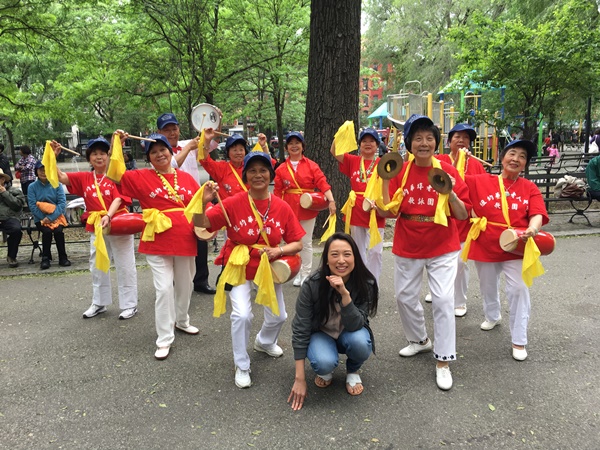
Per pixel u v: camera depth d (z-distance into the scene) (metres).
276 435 2.77
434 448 2.63
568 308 4.70
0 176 6.57
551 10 12.90
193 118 4.75
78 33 10.70
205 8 10.48
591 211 8.70
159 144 3.83
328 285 3.05
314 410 3.02
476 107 14.56
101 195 4.58
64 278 6.20
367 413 2.98
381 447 2.65
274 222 3.33
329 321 3.17
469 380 3.37
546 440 2.69
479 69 10.60
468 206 3.36
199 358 3.80
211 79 11.36
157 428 2.86
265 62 12.48
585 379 3.34
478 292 5.36
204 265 5.41
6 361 3.79
